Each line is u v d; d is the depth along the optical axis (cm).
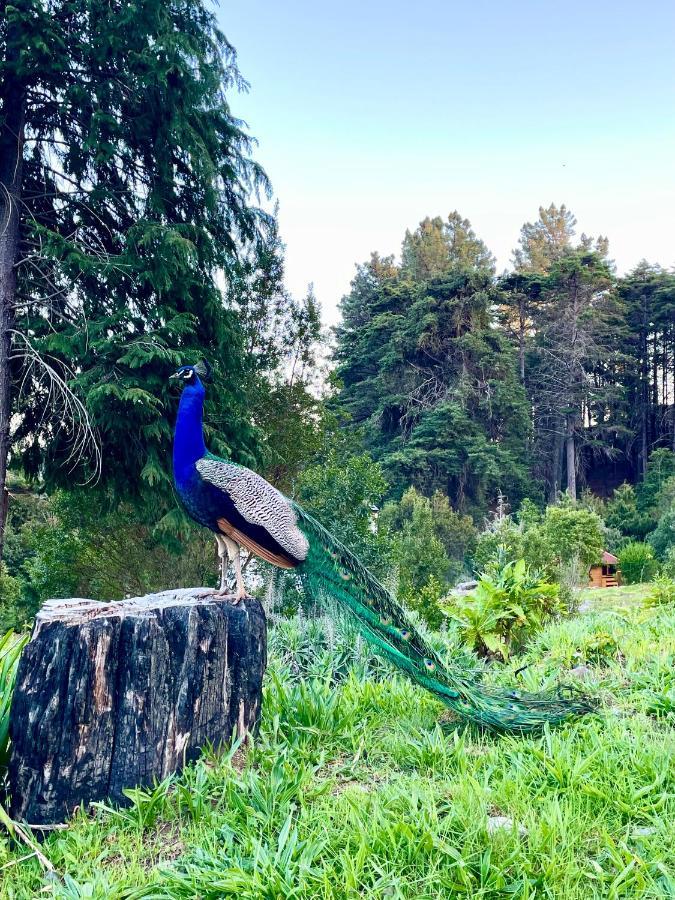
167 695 389
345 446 1539
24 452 1280
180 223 1195
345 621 453
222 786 372
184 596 457
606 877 284
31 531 1595
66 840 343
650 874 285
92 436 1068
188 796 356
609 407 5194
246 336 1457
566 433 4956
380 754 436
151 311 1133
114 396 1070
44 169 1234
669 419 5328
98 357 1084
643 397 5425
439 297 4578
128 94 1149
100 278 1129
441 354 4594
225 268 1284
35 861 329
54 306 1169
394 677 589
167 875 295
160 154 1193
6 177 1115
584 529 1902
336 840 312
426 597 1133
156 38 1112
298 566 445
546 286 5119
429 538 1853
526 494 4356
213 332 1233
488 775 366
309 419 1541
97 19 1089
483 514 3897
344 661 634
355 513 1121
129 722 377
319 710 481
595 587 2497
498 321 5522
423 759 409
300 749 423
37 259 1130
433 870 285
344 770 411
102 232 1250
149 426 1070
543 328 5253
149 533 1339
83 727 367
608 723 431
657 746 392
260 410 1482
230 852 310
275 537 427
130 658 380
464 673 507
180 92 1129
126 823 355
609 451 5044
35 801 358
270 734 446
